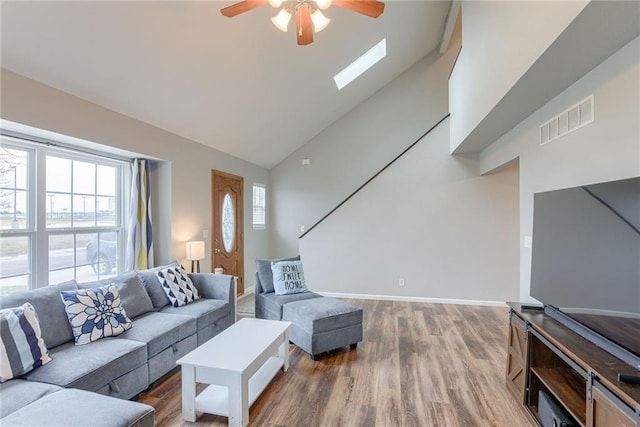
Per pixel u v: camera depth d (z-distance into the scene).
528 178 3.11
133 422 1.56
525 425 2.13
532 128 3.00
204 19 2.71
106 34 2.40
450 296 5.07
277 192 6.89
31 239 2.83
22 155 2.78
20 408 1.61
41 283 2.90
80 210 3.31
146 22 2.48
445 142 5.09
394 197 5.24
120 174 3.77
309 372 2.86
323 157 6.68
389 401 2.41
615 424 1.34
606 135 2.03
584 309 1.89
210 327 3.31
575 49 1.90
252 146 5.50
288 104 4.85
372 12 2.19
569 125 2.42
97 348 2.29
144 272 3.38
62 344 2.35
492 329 3.92
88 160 3.37
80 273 3.30
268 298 3.79
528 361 2.25
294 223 6.82
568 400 1.82
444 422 2.17
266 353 2.41
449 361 3.06
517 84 2.38
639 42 1.77
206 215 4.66
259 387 2.46
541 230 2.41
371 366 2.97
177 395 2.50
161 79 3.07
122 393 2.22
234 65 3.41
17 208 2.74
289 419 2.21
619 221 1.61
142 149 3.50
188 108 3.68
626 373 1.43
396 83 6.39
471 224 5.01
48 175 2.99
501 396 2.47
